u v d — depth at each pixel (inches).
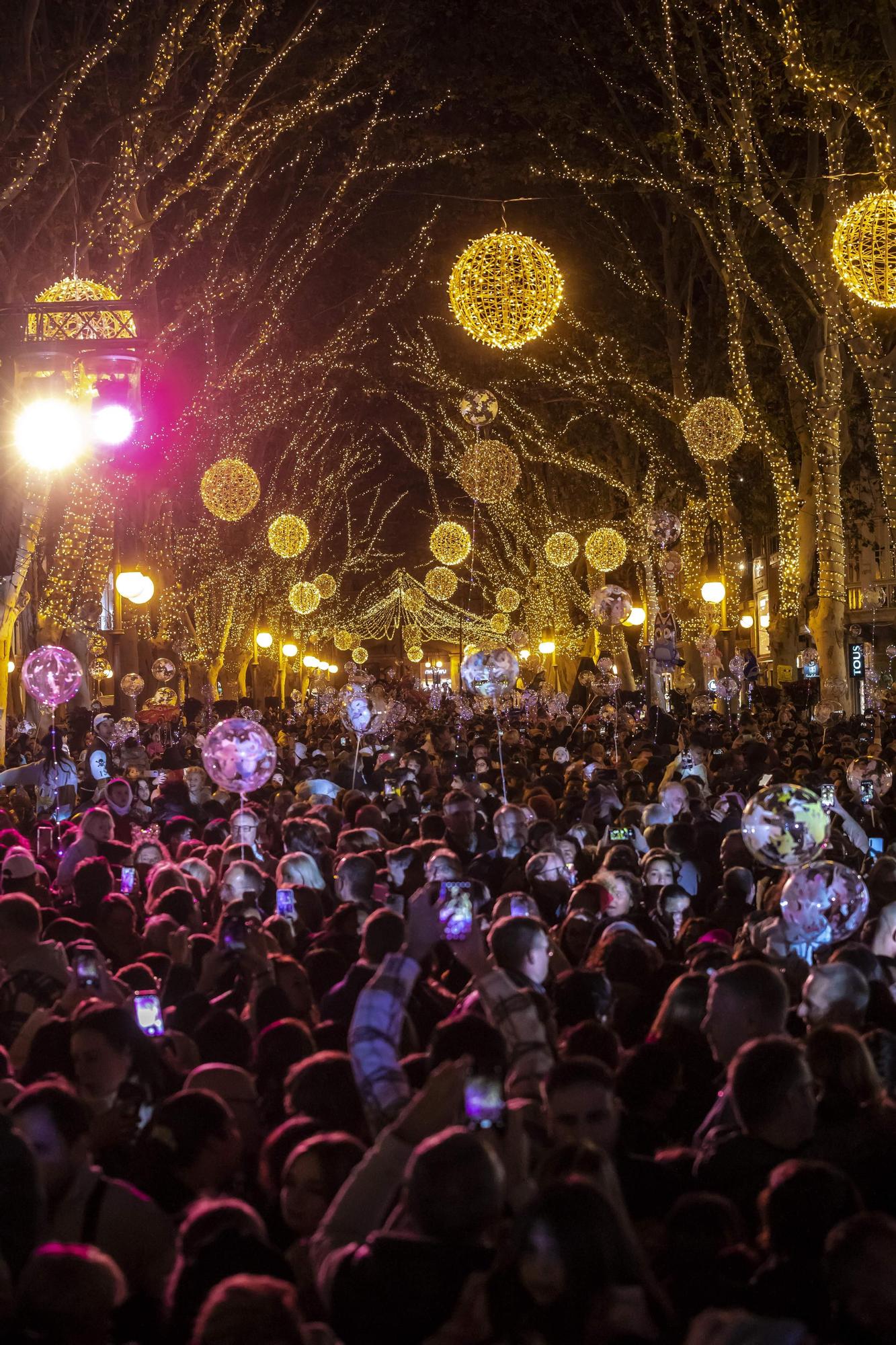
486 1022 162.1
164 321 1249.4
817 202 1160.8
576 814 512.1
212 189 1107.9
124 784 531.5
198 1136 157.4
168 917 300.2
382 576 3006.9
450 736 986.1
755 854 264.8
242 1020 230.7
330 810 488.4
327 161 1263.5
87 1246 131.7
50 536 1125.7
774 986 185.5
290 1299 116.0
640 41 1081.4
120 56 952.9
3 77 786.8
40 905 344.8
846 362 1216.8
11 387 575.2
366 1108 157.5
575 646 1950.1
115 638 1585.9
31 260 926.4
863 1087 171.0
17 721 1217.4
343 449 2098.9
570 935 292.7
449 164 1406.3
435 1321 120.0
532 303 613.6
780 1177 133.2
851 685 1561.3
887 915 263.1
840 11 947.3
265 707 2081.7
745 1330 114.0
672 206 1248.2
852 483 1461.6
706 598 1135.6
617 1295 114.3
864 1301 115.3
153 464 1245.7
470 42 1157.1
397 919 230.5
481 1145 125.9
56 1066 195.5
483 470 853.2
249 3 983.6
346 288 1556.3
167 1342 131.4
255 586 1779.0
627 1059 188.1
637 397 1498.5
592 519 1831.9
